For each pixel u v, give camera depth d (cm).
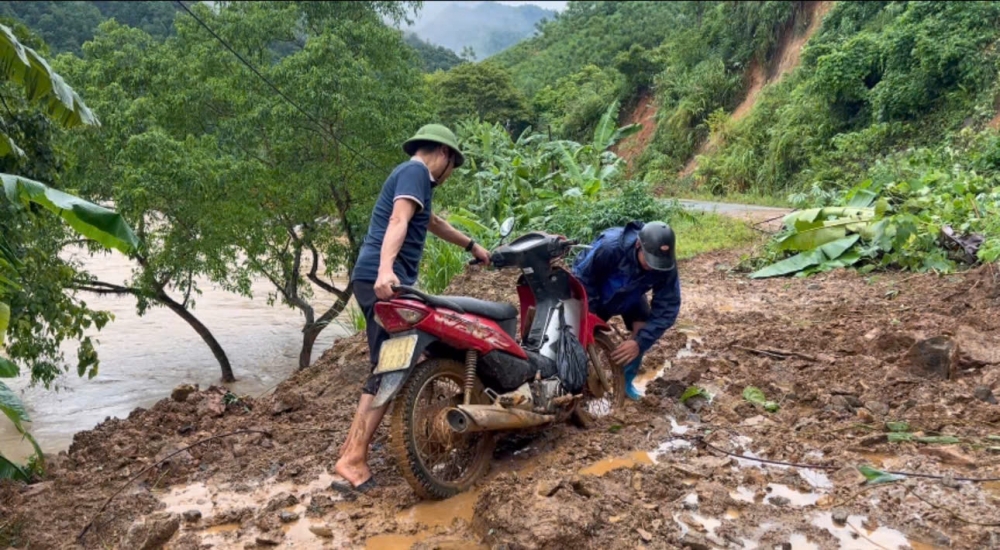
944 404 464
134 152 1378
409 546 333
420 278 1160
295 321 2022
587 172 1792
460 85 5584
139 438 491
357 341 777
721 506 350
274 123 1550
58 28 5775
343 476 393
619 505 351
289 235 1686
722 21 4481
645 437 441
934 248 914
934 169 1477
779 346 624
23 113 795
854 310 745
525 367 407
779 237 1093
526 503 333
